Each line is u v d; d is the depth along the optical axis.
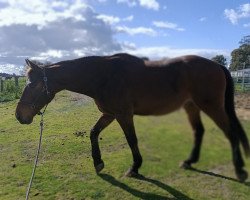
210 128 4.56
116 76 5.66
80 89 5.94
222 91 5.51
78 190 5.62
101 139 8.09
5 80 22.47
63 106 14.85
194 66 5.48
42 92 5.86
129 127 5.61
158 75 5.53
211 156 4.12
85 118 11.56
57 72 5.86
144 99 5.57
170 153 4.16
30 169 6.60
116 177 6.00
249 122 5.57
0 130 10.20
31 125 10.70
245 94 18.27
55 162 6.98
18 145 8.40
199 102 5.44
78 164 6.82
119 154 7.08
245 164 4.18
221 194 4.74
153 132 4.31
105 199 5.31
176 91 5.49
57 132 9.56
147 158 4.41
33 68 5.86
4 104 16.25
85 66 5.83
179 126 4.26
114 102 5.67
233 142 4.27
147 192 5.30
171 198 5.05
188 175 5.05
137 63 5.68
